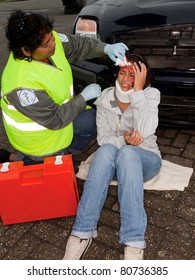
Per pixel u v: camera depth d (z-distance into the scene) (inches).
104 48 80.9
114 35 90.9
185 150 101.0
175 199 82.8
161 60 89.2
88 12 101.2
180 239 71.9
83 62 98.0
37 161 78.7
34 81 62.4
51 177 69.2
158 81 86.7
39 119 65.4
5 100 64.9
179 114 93.3
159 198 83.5
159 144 104.6
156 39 87.8
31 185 70.2
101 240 73.4
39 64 63.9
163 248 70.0
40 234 76.4
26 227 78.6
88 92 73.2
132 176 64.8
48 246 73.2
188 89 85.7
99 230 76.0
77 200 77.0
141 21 87.4
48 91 65.6
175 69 86.0
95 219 66.8
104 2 103.0
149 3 92.9
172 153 100.0
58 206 76.1
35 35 57.2
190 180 89.0
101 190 67.0
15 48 60.5
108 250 71.0
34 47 58.9
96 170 67.6
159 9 87.1
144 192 85.9
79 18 102.7
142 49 89.5
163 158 98.0
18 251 72.4
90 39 83.9
